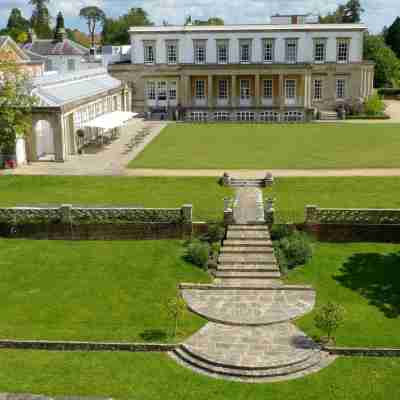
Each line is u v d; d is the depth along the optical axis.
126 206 39.56
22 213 37.34
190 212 36.28
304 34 90.75
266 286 30.48
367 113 89.31
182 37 92.62
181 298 29.33
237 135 71.88
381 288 30.50
